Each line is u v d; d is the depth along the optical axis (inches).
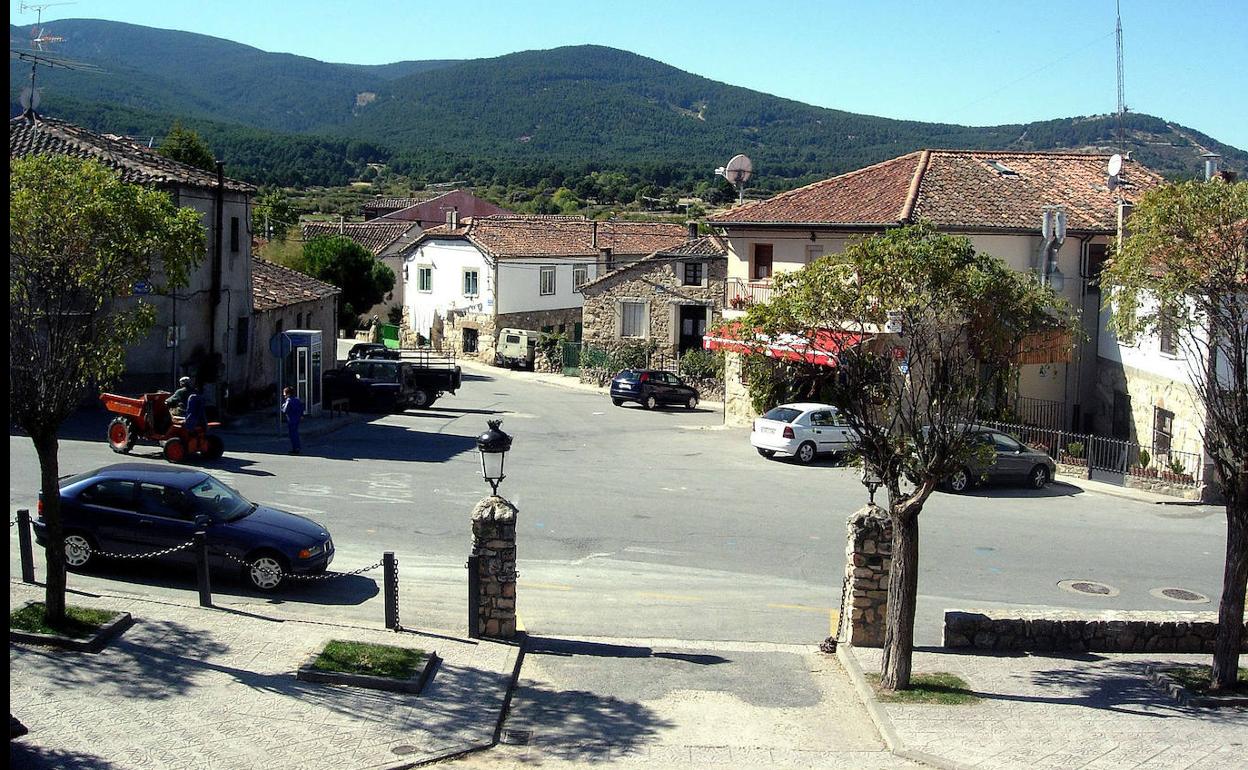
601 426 1368.1
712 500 880.3
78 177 481.1
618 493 888.9
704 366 1876.2
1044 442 1107.9
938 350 471.5
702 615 602.2
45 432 468.4
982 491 984.9
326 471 912.3
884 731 441.1
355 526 729.6
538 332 2267.5
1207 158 1113.4
